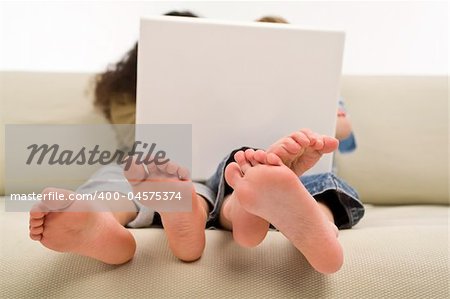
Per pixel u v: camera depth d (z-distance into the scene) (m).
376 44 1.63
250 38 0.75
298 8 1.59
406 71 1.65
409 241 0.67
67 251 0.60
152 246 0.68
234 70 0.77
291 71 0.78
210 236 0.72
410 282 0.61
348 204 0.80
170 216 0.60
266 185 0.54
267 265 0.64
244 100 0.79
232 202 0.65
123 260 0.64
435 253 0.64
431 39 1.62
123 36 1.54
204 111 0.78
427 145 1.29
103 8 1.52
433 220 0.98
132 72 1.17
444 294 0.60
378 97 1.35
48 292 0.61
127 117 1.18
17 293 0.61
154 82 0.76
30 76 1.30
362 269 0.62
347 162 1.30
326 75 0.79
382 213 1.16
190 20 0.74
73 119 1.23
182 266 0.64
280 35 0.76
